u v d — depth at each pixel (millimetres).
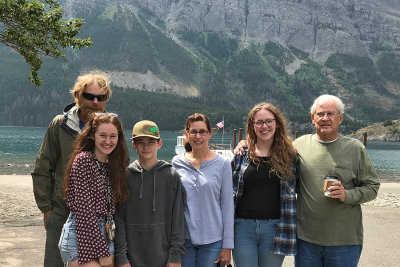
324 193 3793
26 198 13070
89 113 3883
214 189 3920
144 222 3539
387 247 7453
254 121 4074
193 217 3883
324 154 3951
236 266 4082
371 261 6523
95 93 3824
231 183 4023
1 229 8203
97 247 3125
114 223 3412
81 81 3857
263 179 4023
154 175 3604
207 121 4047
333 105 3885
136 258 3527
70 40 9203
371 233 8711
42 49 9031
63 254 3225
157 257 3549
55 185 3680
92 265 3125
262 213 4000
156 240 3543
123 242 3490
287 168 3955
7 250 6555
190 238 3885
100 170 3348
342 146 3936
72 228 3232
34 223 8977
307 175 3971
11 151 54938
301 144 4168
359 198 3766
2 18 8406
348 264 3846
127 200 3557
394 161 58125
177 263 3615
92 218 3152
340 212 3812
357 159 3898
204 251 3898
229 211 3963
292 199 3945
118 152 3453
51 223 3654
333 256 3834
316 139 4078
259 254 4047
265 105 4082
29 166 34906
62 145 3660
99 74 3994
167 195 3648
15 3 8367
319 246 3891
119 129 3410
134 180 3584
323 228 3840
